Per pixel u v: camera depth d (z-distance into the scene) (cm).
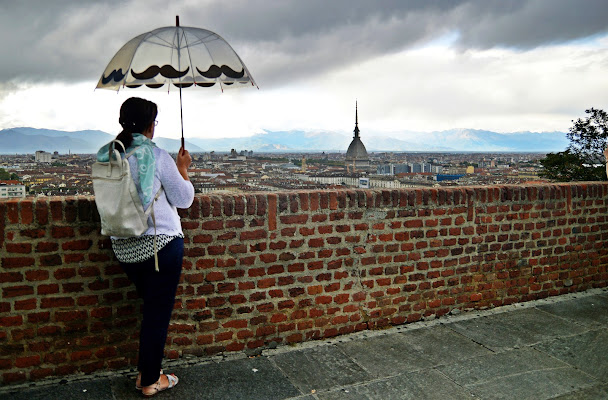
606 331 386
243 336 333
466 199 407
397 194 376
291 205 338
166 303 262
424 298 399
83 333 293
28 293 279
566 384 302
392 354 338
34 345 284
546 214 450
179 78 297
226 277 324
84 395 272
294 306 347
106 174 237
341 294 363
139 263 251
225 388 284
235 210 321
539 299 457
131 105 252
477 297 423
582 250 476
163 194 254
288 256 341
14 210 271
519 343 361
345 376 304
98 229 289
